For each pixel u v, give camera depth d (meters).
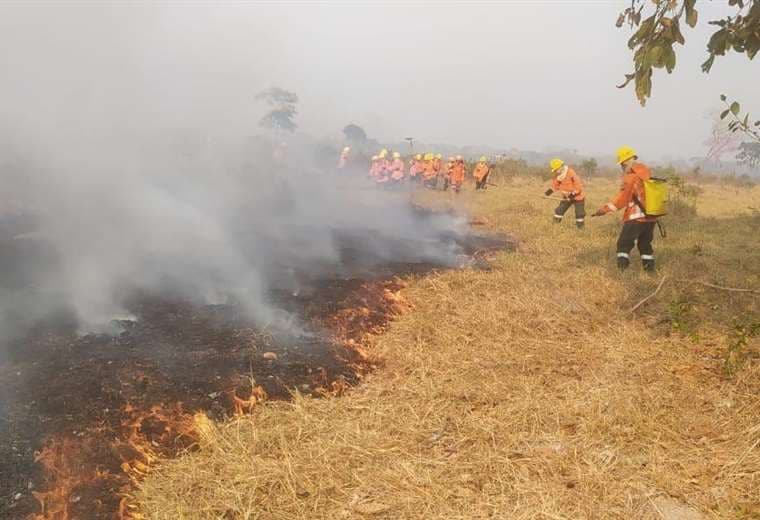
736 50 3.72
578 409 3.31
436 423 3.23
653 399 3.41
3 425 3.10
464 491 2.59
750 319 4.65
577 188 9.59
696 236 8.70
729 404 3.33
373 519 2.41
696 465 2.78
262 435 3.04
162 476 2.74
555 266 6.76
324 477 2.68
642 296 5.48
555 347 4.33
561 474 2.73
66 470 2.77
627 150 6.43
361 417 3.30
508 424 3.18
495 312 5.02
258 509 2.47
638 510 2.46
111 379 3.68
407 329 4.79
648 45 3.60
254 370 3.96
